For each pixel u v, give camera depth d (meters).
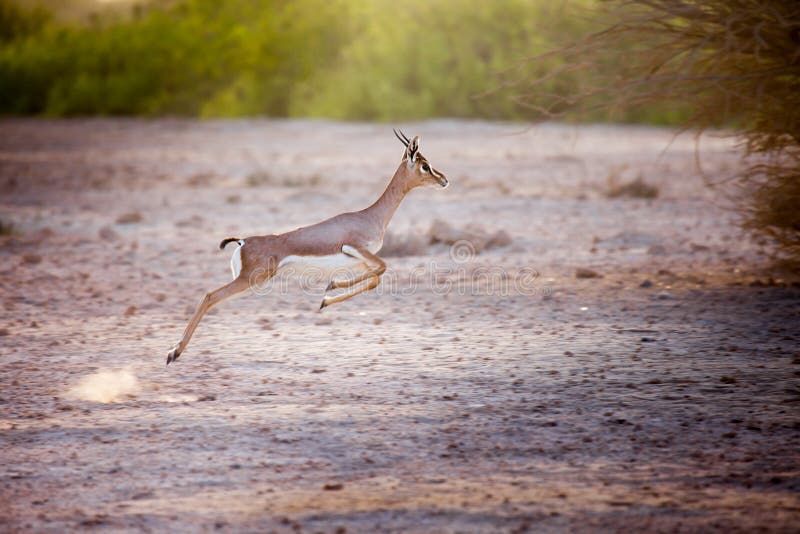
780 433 26.77
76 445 26.67
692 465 24.62
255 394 31.31
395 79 185.50
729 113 44.00
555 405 29.62
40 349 37.38
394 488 23.44
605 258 56.53
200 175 106.06
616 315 41.66
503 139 146.75
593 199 84.44
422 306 44.78
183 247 63.03
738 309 41.91
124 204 86.12
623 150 128.75
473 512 21.94
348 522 21.55
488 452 25.75
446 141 145.12
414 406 29.77
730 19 38.06
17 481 24.19
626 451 25.67
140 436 27.34
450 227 63.28
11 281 51.66
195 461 25.41
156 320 42.53
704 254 57.03
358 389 31.69
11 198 90.38
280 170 111.81
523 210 78.12
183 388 32.09
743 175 47.34
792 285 46.69
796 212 46.28
